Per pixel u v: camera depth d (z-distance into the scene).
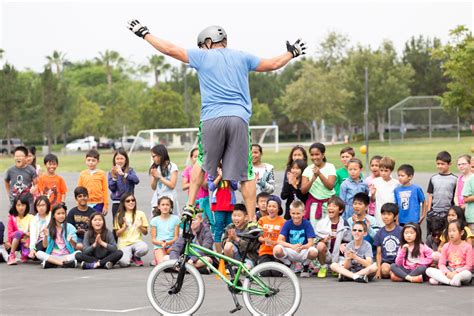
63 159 63.03
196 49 8.21
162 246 12.97
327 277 11.80
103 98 113.94
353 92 87.94
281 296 8.27
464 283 10.91
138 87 111.88
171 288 8.38
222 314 8.91
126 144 90.12
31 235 13.53
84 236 13.11
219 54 8.21
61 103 82.31
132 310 9.16
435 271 10.94
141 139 66.12
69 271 12.59
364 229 11.48
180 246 12.34
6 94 78.69
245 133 8.13
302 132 121.56
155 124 83.44
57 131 84.12
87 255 12.87
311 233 11.80
